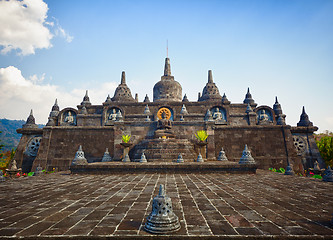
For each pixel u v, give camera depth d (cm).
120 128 2336
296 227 452
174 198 708
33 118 2923
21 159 2450
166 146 1912
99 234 416
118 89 4116
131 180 1118
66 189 877
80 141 2389
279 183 1024
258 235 411
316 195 759
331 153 2489
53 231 432
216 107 3256
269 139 2339
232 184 988
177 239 405
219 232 425
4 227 454
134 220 496
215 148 2325
